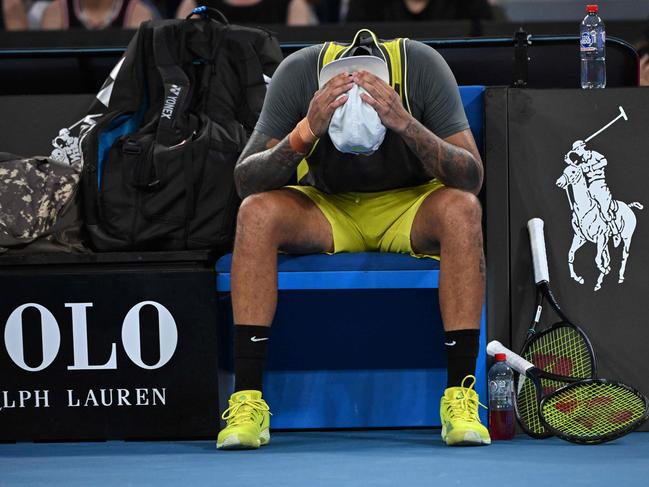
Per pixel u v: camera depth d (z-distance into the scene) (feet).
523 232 35.37
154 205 35.42
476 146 33.73
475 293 31.58
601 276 35.19
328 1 71.05
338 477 25.96
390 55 33.14
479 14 59.57
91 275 33.83
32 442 33.99
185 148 35.53
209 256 34.55
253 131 35.01
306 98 33.47
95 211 35.96
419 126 31.32
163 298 33.78
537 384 32.17
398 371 36.37
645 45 48.39
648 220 35.27
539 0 68.69
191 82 37.40
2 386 34.09
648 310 35.09
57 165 35.96
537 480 25.13
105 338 33.88
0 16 65.31
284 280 33.42
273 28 42.73
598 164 35.35
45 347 33.99
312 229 33.45
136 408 33.94
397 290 36.40
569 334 34.50
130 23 60.64
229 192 35.76
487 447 31.09
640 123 35.37
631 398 31.68
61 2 60.80
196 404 33.83
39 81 40.50
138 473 27.35
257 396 31.86
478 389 34.27
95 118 38.09
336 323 36.40
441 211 31.86
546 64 38.88
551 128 35.40
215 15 40.37
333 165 33.68
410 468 27.22
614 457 28.84
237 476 26.45
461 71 39.24
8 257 34.37
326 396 36.35
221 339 34.96
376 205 34.47
